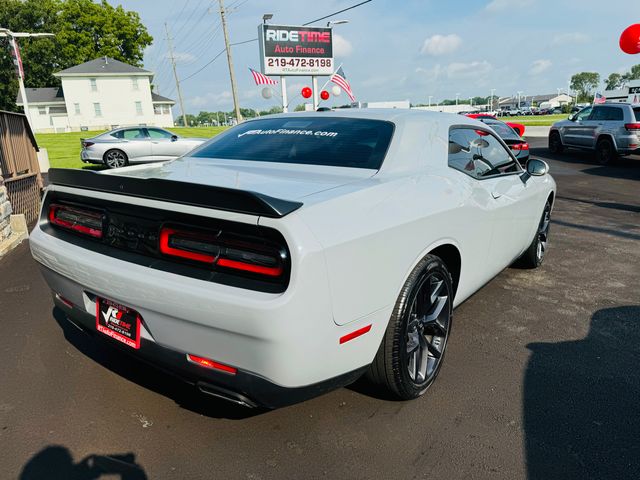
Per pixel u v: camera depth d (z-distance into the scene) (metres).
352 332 1.95
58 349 3.03
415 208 2.26
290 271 1.68
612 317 3.59
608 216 7.28
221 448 2.13
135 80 59.69
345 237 1.84
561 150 16.48
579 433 2.26
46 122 62.47
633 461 2.07
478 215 2.82
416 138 2.70
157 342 1.97
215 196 1.76
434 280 2.47
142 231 2.03
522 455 2.10
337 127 2.86
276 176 2.32
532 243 4.37
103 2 65.94
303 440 2.19
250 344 1.73
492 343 3.16
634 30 7.93
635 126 13.02
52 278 2.43
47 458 2.06
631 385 2.68
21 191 7.62
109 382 2.65
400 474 1.99
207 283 1.79
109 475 1.97
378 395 2.51
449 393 2.58
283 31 23.41
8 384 2.62
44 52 63.75
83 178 2.19
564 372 2.81
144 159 15.98
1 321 3.46
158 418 2.34
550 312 3.67
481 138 3.28
